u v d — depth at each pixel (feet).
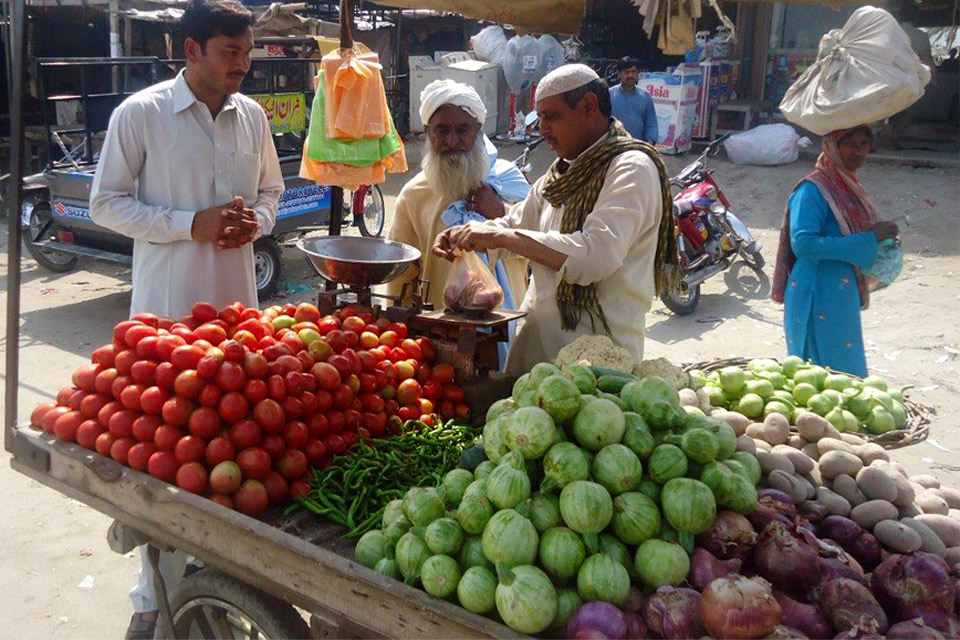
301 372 7.97
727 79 45.62
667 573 5.79
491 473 6.20
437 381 9.37
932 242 29.68
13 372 8.54
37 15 43.68
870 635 5.47
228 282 11.18
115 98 26.05
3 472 15.28
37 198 27.27
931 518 6.99
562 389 6.39
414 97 53.52
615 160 8.94
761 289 26.32
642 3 9.52
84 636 11.00
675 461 6.21
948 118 47.06
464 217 11.58
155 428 7.53
